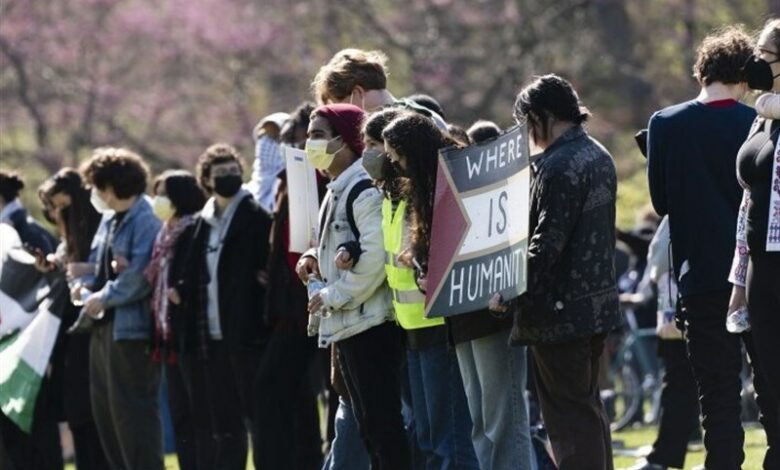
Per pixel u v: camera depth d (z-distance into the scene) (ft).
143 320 94.99
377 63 77.92
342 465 74.43
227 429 91.35
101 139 236.22
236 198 90.22
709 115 72.84
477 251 63.87
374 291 68.59
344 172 70.23
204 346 91.25
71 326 100.48
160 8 242.58
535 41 257.96
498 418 67.92
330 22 252.83
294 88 247.50
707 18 264.93
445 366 70.44
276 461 82.38
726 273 71.72
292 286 82.17
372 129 67.41
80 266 97.66
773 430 69.56
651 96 264.72
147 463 95.40
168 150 240.94
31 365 99.30
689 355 73.31
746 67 64.28
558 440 66.74
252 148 242.99
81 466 101.71
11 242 101.81
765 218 61.57
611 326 66.13
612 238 66.54
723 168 72.38
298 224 76.23
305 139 84.84
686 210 72.64
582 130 66.90
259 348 89.35
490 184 63.46
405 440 68.44
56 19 235.40
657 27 266.98
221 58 246.27
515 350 67.92
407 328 68.28
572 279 65.41
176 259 93.09
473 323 67.31
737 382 72.49
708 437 72.13
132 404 95.04
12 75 237.86
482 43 258.16
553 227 64.54
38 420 99.81
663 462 91.61
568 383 66.44
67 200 99.19
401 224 67.15
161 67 242.99
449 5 255.50
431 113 72.23
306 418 88.94
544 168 65.21
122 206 95.50
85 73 237.45
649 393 144.97
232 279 89.56
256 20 245.65
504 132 63.10
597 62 262.67
